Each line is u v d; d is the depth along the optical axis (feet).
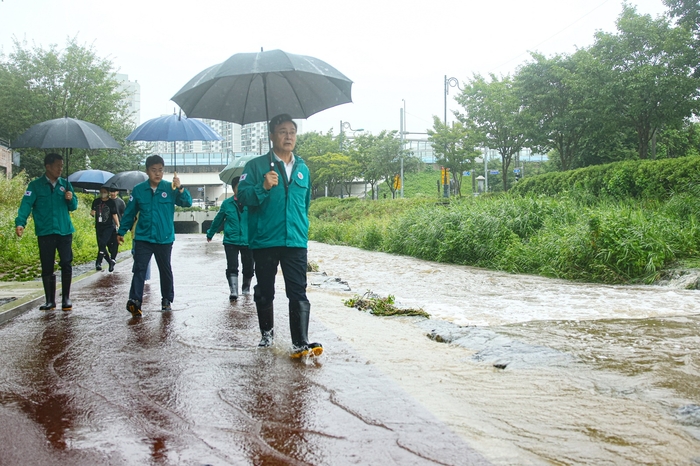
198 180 255.29
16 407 11.73
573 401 11.76
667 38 65.26
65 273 23.79
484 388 12.70
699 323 20.40
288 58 15.07
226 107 17.44
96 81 114.93
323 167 187.83
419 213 65.92
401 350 16.33
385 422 10.63
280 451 9.39
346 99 17.39
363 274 42.34
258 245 15.58
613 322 20.77
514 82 89.56
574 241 38.63
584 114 78.64
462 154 118.42
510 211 51.67
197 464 8.95
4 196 67.77
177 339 17.89
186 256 56.80
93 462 9.06
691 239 36.78
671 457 8.98
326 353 15.94
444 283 36.11
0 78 109.50
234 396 12.24
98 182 40.60
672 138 100.48
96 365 14.93
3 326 20.26
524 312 24.34
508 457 9.03
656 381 12.96
